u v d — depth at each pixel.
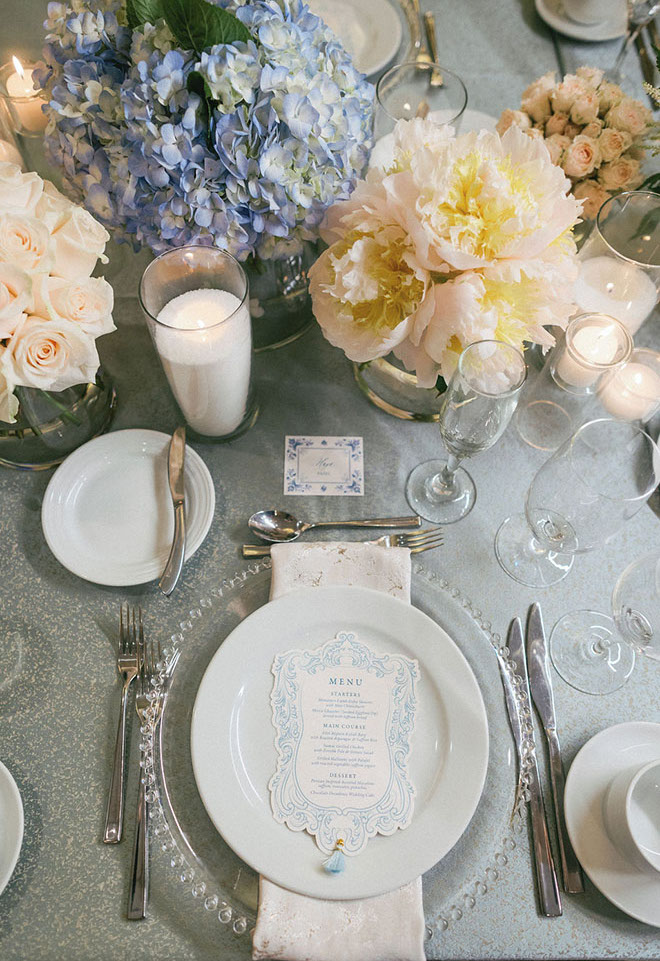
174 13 0.65
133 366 0.93
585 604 0.79
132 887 0.62
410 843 0.62
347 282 0.66
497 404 0.67
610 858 0.63
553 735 0.70
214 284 0.81
